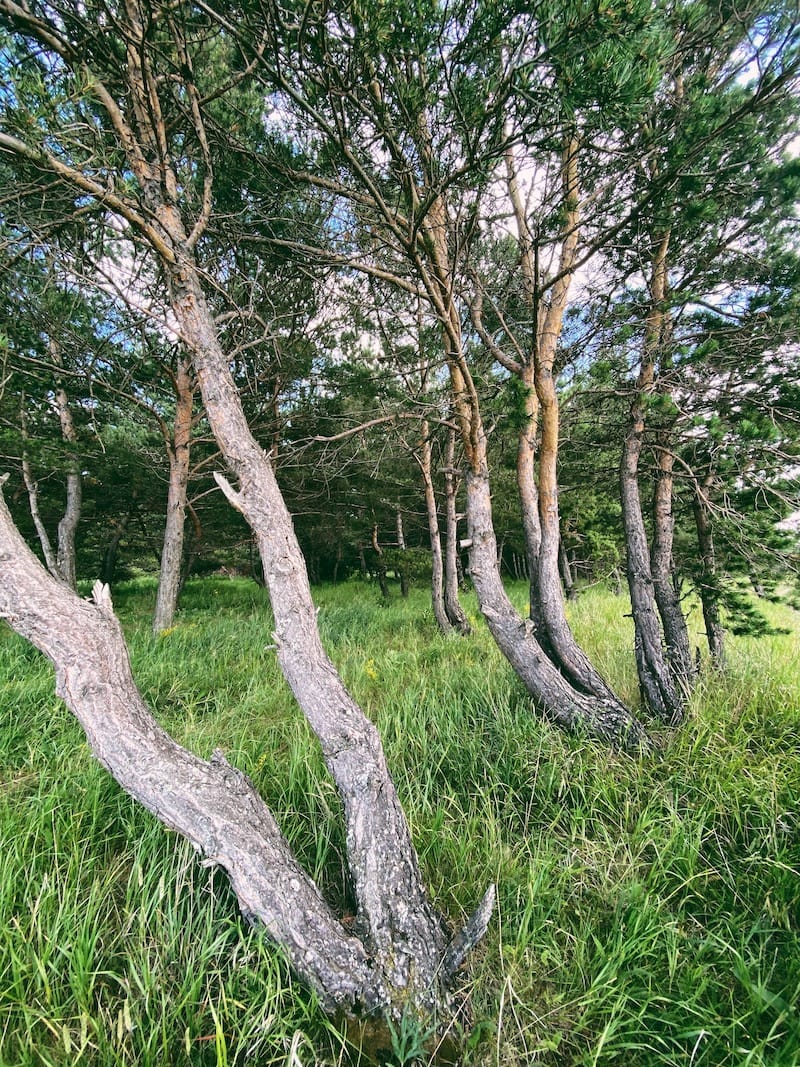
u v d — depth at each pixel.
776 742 2.96
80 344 5.28
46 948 1.72
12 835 2.30
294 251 3.56
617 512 6.45
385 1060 1.52
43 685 4.36
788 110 2.95
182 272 2.61
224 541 12.33
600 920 2.02
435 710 3.72
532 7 1.68
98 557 13.19
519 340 5.14
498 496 10.48
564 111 1.81
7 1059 1.49
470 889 2.16
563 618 3.68
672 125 2.42
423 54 1.82
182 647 6.04
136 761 1.83
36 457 6.51
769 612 7.89
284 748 3.46
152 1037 1.48
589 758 2.96
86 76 1.77
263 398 7.41
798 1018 1.58
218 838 1.76
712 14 2.51
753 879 2.14
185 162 4.00
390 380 6.07
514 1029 1.63
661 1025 1.66
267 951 1.75
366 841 1.96
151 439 7.73
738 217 3.50
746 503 3.92
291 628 2.29
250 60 2.46
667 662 3.80
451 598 7.48
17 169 3.23
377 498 10.05
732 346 3.54
